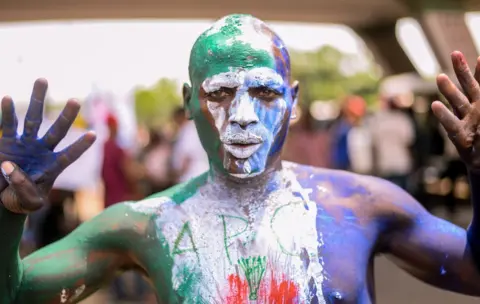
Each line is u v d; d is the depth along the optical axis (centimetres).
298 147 939
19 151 212
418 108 1166
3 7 1312
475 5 1454
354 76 3294
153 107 2912
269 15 1562
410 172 986
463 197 1139
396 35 1753
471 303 625
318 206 232
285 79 228
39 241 779
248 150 221
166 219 232
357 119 1058
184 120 704
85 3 1321
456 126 219
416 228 241
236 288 221
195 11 1441
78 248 235
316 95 2928
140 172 754
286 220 229
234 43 224
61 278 230
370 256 234
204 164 696
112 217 237
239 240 225
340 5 1534
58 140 214
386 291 664
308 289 221
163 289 226
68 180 773
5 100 209
